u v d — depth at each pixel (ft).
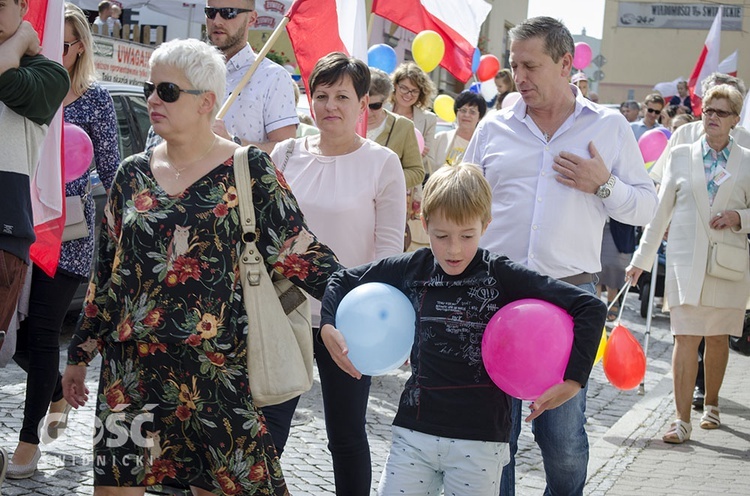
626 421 23.80
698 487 18.75
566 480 14.28
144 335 10.88
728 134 22.74
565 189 14.56
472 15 29.01
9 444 17.38
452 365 11.45
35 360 16.10
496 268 11.46
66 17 16.69
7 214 12.85
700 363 25.71
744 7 132.36
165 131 11.16
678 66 135.95
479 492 11.34
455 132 30.66
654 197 14.93
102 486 11.22
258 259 11.23
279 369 11.17
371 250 14.57
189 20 48.21
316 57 21.72
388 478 11.49
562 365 10.70
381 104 24.00
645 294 39.40
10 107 13.05
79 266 16.65
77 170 16.53
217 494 11.22
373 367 11.15
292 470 17.76
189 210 11.03
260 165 11.30
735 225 22.31
